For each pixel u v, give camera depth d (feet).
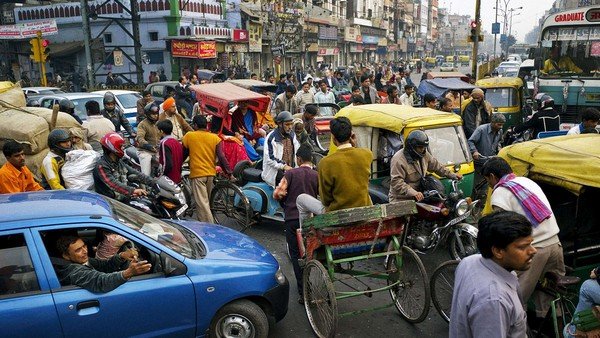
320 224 14.73
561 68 41.83
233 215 25.73
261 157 28.78
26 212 13.03
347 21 200.75
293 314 17.67
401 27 298.35
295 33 135.03
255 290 14.55
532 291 13.60
